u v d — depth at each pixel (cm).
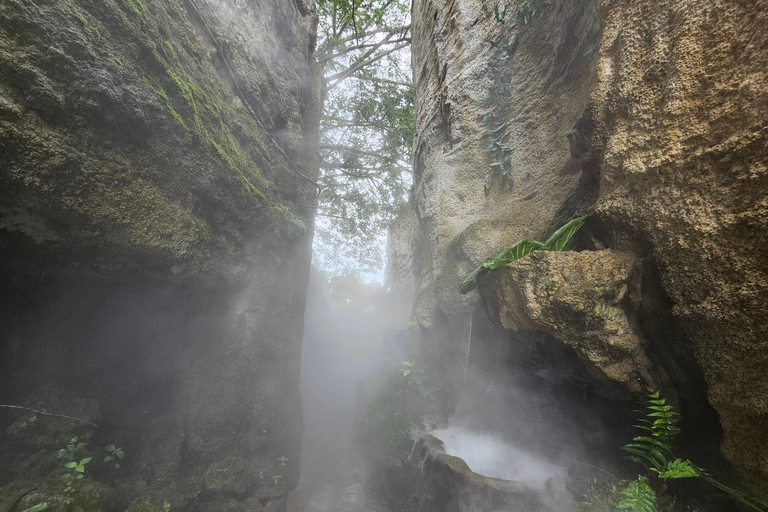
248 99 479
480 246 481
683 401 238
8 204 201
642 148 229
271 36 556
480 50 590
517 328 291
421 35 867
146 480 338
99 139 244
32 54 200
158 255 296
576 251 275
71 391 298
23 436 254
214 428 399
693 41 207
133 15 276
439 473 355
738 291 185
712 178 197
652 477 233
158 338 376
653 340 243
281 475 445
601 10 269
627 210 236
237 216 398
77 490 244
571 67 424
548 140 452
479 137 572
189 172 324
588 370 284
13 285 253
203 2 405
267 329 468
